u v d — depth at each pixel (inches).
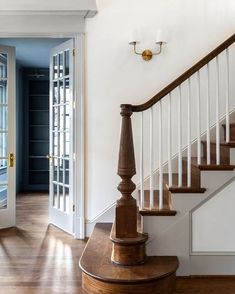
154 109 154.2
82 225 154.3
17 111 281.1
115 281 95.2
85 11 149.9
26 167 296.0
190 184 116.2
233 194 115.5
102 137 154.9
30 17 151.0
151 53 153.7
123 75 154.2
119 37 153.7
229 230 116.0
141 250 107.5
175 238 114.9
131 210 108.0
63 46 166.6
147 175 154.3
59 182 173.8
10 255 133.3
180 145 114.8
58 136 175.0
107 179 155.3
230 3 154.3
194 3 154.2
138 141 154.6
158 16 153.9
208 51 154.2
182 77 112.7
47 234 161.8
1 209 172.2
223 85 154.3
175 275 107.3
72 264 124.0
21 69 290.8
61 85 172.9
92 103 154.4
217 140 115.3
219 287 106.8
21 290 103.3
